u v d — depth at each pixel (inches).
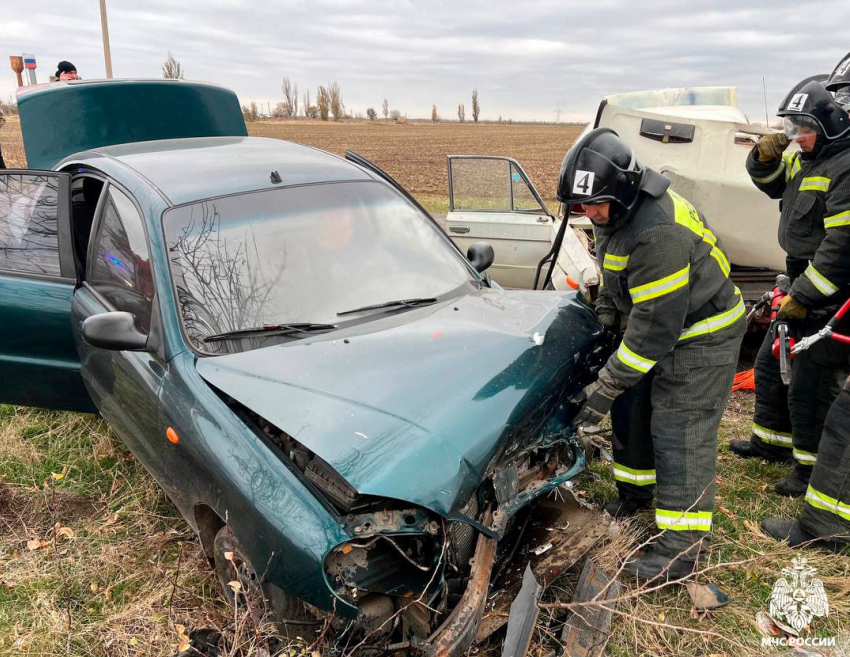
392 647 85.5
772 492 149.4
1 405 178.5
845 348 133.0
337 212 131.3
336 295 118.0
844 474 121.6
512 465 99.5
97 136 201.5
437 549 85.8
